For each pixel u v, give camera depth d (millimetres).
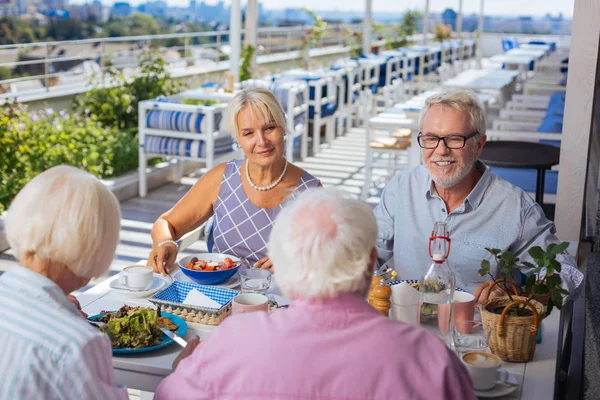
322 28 11594
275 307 1964
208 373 1290
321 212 1284
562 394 2662
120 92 7172
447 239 1804
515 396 1578
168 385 1339
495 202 2289
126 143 6395
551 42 14266
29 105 6777
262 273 2125
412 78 11008
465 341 1718
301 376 1223
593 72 3451
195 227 2662
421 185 2396
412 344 1242
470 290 2320
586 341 2898
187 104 5918
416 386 1213
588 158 3576
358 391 1208
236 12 7402
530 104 7195
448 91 2266
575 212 3602
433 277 1796
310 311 1270
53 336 1257
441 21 19062
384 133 8906
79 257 1322
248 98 2430
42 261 1334
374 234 1304
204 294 2055
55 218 1306
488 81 7707
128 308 1841
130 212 5477
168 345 1771
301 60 11578
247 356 1257
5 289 1314
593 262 3678
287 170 2549
